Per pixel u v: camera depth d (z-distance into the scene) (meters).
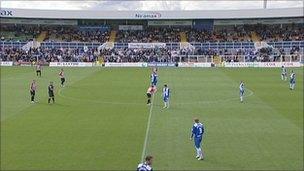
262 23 117.00
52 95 43.56
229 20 117.62
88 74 75.56
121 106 41.88
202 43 107.88
